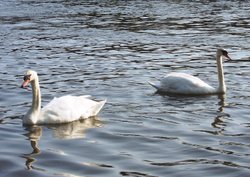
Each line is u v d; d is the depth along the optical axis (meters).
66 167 10.96
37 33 36.06
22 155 11.70
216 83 20.55
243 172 10.63
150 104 16.77
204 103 16.98
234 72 22.45
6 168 10.93
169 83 18.56
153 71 22.81
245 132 13.48
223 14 46.97
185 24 40.59
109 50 29.08
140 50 29.02
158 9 51.81
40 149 12.12
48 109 14.42
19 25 40.22
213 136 13.12
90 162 11.23
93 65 24.34
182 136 13.14
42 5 55.12
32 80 14.21
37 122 14.22
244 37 33.59
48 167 10.98
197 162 11.23
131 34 35.75
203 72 22.75
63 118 14.32
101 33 36.34
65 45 30.95
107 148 12.18
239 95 18.14
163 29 38.09
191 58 26.31
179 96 18.12
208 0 60.44
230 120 14.71
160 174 10.56
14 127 13.95
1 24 40.78
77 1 59.97
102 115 15.21
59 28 38.72
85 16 46.31
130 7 53.75
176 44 31.14
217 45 30.56
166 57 26.66
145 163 11.17
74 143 12.58
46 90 18.92
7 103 16.69
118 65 24.33
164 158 11.49
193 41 32.28
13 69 23.25
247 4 55.78
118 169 10.82
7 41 32.47
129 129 13.77
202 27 38.81
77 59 26.11
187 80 18.44
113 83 20.12
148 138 12.95
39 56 27.03
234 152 11.86
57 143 12.59
